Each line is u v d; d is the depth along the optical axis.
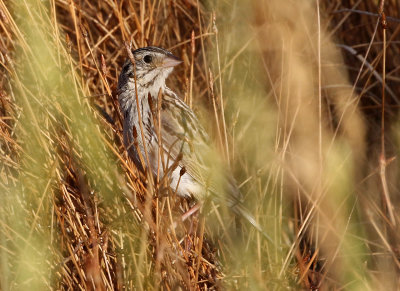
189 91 11.66
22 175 9.98
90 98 10.55
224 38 13.04
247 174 11.44
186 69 12.60
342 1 14.77
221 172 10.46
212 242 10.62
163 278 9.23
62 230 9.38
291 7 13.15
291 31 13.02
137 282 8.92
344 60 14.35
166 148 10.49
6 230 9.54
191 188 10.71
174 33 13.69
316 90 12.55
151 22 12.75
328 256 10.14
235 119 11.42
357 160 11.51
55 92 10.07
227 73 12.81
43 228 9.69
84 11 13.05
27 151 10.04
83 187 9.62
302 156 10.94
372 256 10.78
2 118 10.35
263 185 11.41
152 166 10.30
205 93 12.74
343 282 9.55
